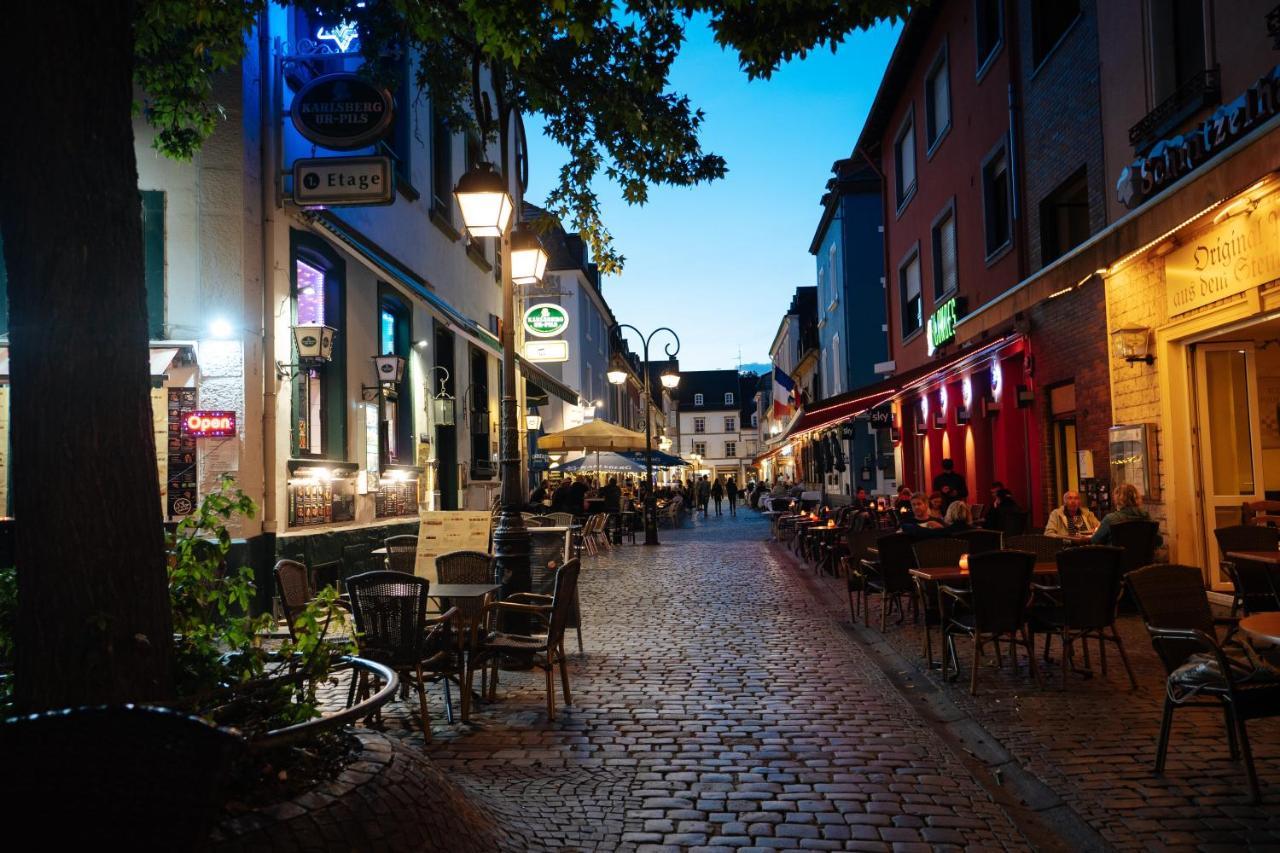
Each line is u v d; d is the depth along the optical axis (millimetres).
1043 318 13273
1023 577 7055
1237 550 8352
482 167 9273
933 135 19875
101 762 2301
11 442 3445
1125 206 10617
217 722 3582
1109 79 11172
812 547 18016
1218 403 9836
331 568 11812
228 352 9859
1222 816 4301
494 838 3934
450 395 18016
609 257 10078
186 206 9961
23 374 3396
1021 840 4234
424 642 6293
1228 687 4527
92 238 3410
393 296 14648
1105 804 4508
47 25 3361
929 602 9312
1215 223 8914
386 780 3555
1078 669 7605
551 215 9883
